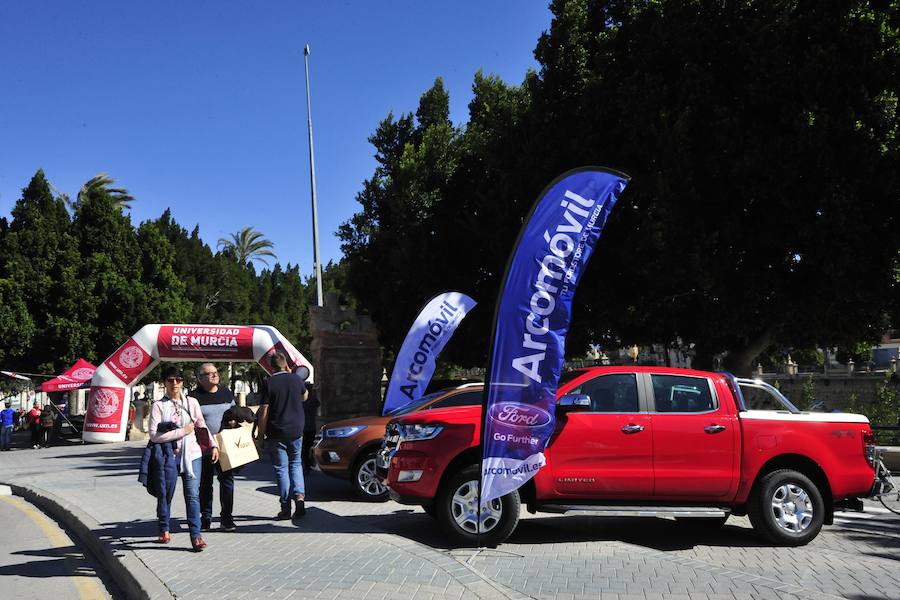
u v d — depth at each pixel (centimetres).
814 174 1444
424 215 2316
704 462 759
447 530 739
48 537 904
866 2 1401
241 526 818
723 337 1855
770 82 1477
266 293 6881
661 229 1542
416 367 1191
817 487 805
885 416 2225
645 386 784
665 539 825
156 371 3675
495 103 2361
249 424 890
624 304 1755
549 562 672
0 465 2028
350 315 2158
